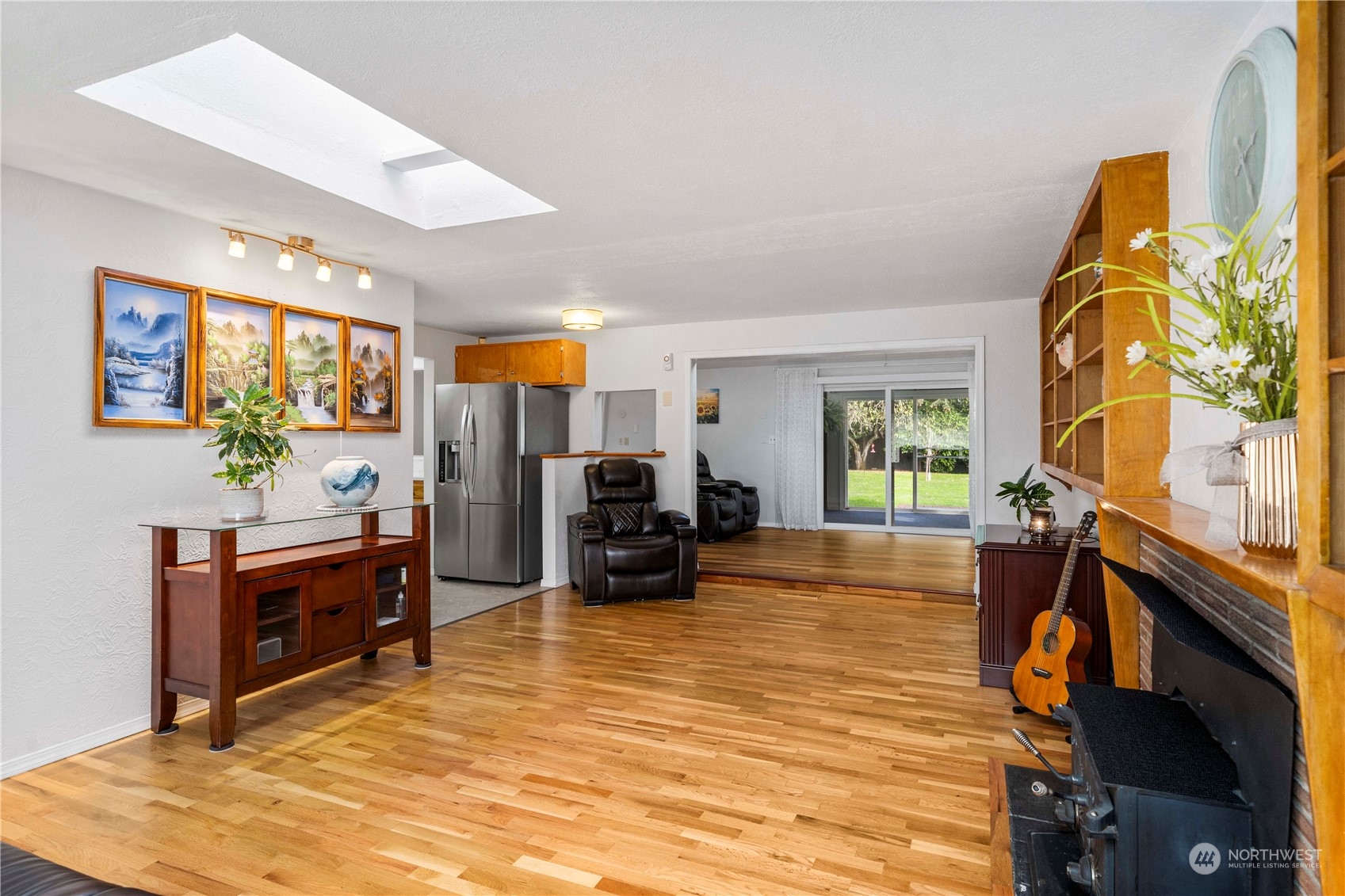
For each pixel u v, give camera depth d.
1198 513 1.88
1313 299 0.92
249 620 2.92
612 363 6.72
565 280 4.68
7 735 2.63
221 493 2.95
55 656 2.77
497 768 2.65
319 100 2.88
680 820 2.29
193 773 2.61
